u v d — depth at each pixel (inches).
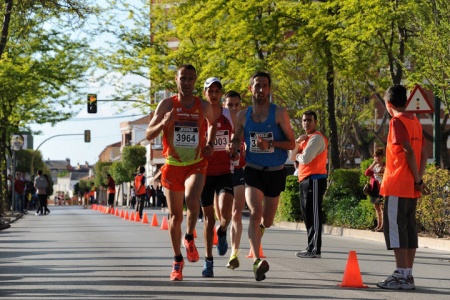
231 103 551.5
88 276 511.5
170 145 468.4
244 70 1378.0
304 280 490.9
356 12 1213.1
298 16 1293.1
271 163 488.7
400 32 1291.8
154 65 1916.8
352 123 1985.7
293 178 1230.9
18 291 440.1
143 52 1907.0
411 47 1203.2
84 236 960.3
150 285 462.9
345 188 1093.1
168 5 2106.3
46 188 2025.1
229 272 529.0
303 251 681.6
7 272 544.4
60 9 1307.8
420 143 473.7
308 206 662.5
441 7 967.6
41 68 1689.2
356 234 972.6
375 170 928.3
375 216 973.2
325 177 666.8
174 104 466.0
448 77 989.2
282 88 1894.7
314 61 1491.1
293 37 1326.3
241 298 411.2
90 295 422.3
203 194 514.9
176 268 486.0
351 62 1295.5
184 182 474.9
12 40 1669.5
